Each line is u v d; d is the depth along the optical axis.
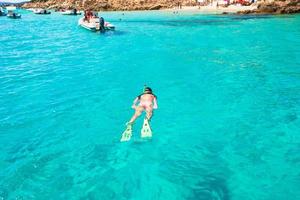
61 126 11.61
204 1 87.56
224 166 8.99
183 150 9.90
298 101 13.80
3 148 10.03
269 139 10.52
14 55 24.38
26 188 8.04
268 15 54.75
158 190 7.96
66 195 7.80
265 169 8.82
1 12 77.88
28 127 11.51
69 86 16.25
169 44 28.91
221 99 14.19
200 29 39.59
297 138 10.54
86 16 42.53
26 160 9.35
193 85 16.27
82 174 8.66
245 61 21.41
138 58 22.83
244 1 76.75
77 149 10.02
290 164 9.05
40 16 74.12
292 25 39.66
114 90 15.60
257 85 16.09
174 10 79.25
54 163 9.20
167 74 18.44
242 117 12.28
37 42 30.83
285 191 7.89
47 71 19.31
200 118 12.23
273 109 12.99
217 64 20.72
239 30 37.25
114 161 9.30
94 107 13.42
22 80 17.38
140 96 10.60
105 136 10.86
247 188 8.01
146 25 46.00
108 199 7.65
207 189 7.98
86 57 23.30
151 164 9.12
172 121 11.98
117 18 60.47
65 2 106.12
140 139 10.61
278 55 23.02
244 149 9.91
